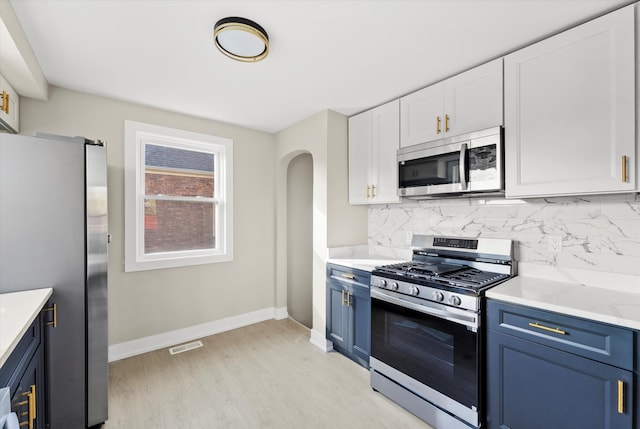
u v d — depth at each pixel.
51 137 1.60
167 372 2.35
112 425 1.76
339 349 2.67
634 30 1.34
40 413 1.43
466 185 1.93
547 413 1.37
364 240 3.08
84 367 1.64
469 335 1.61
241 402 1.99
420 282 1.87
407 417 1.87
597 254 1.70
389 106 2.52
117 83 2.24
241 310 3.31
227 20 1.50
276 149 3.55
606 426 1.21
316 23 1.56
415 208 2.69
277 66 2.00
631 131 1.35
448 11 1.47
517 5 1.42
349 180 2.92
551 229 1.88
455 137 2.00
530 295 1.51
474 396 1.58
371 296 2.18
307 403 1.99
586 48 1.48
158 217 2.84
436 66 2.00
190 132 2.93
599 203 1.70
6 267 1.45
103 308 1.70
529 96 1.68
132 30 1.61
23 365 1.19
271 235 3.55
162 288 2.78
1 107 1.81
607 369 1.21
